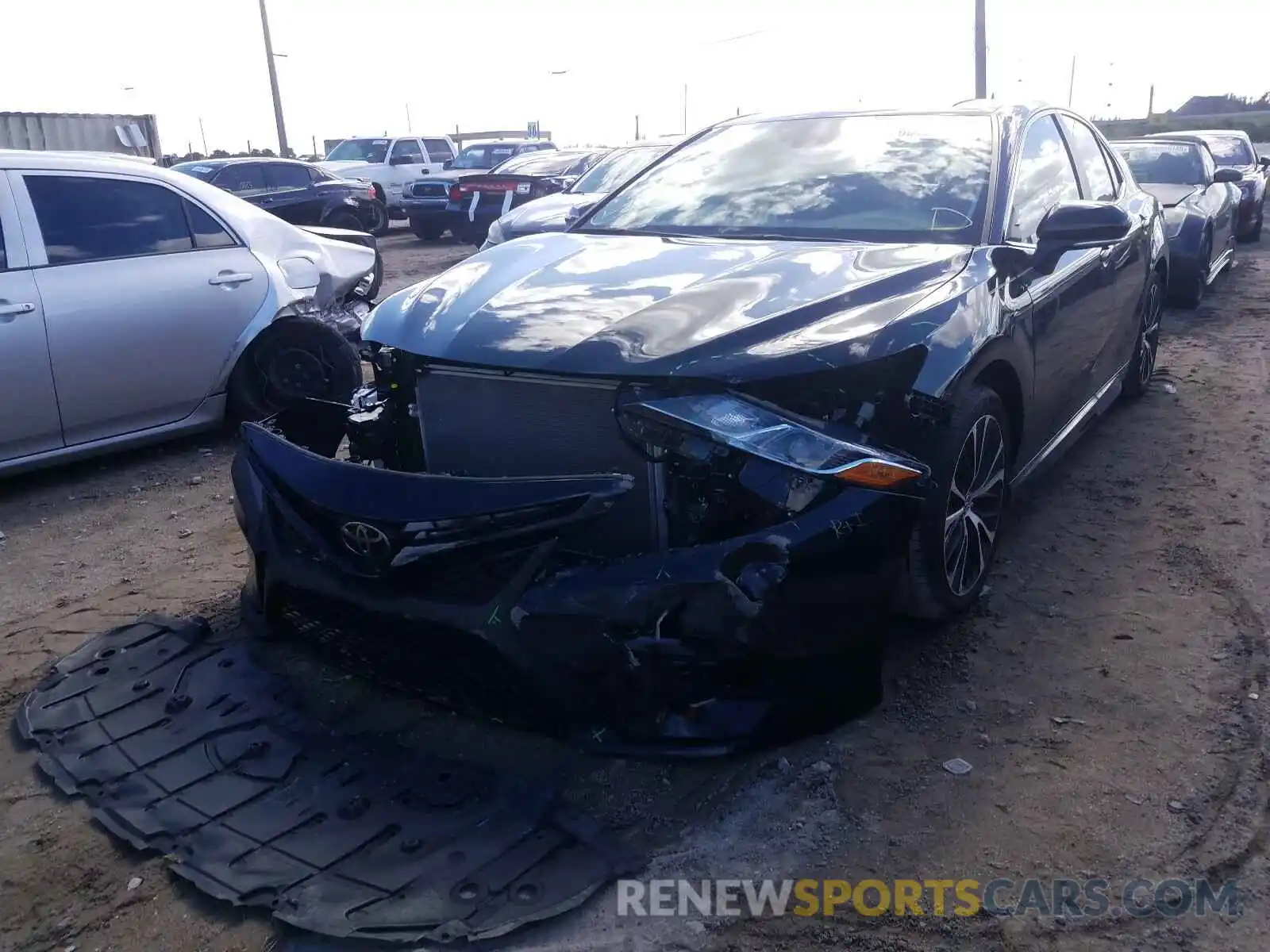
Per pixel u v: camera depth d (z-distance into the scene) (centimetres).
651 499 271
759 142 440
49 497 534
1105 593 385
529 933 231
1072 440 468
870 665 284
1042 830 262
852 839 260
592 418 277
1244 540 424
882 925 234
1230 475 500
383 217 1969
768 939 230
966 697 319
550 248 371
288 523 303
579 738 266
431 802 271
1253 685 321
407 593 271
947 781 281
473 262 362
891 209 382
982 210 375
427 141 2291
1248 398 630
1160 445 549
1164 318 896
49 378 518
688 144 460
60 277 524
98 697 327
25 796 284
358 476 280
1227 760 286
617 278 323
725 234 386
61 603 406
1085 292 435
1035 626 362
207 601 398
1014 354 351
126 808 274
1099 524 448
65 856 260
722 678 263
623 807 273
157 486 546
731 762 289
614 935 231
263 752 293
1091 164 511
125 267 548
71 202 539
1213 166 1058
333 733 302
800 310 295
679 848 258
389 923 231
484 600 262
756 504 263
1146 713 309
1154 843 256
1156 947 227
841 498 266
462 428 300
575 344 277
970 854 255
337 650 305
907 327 299
